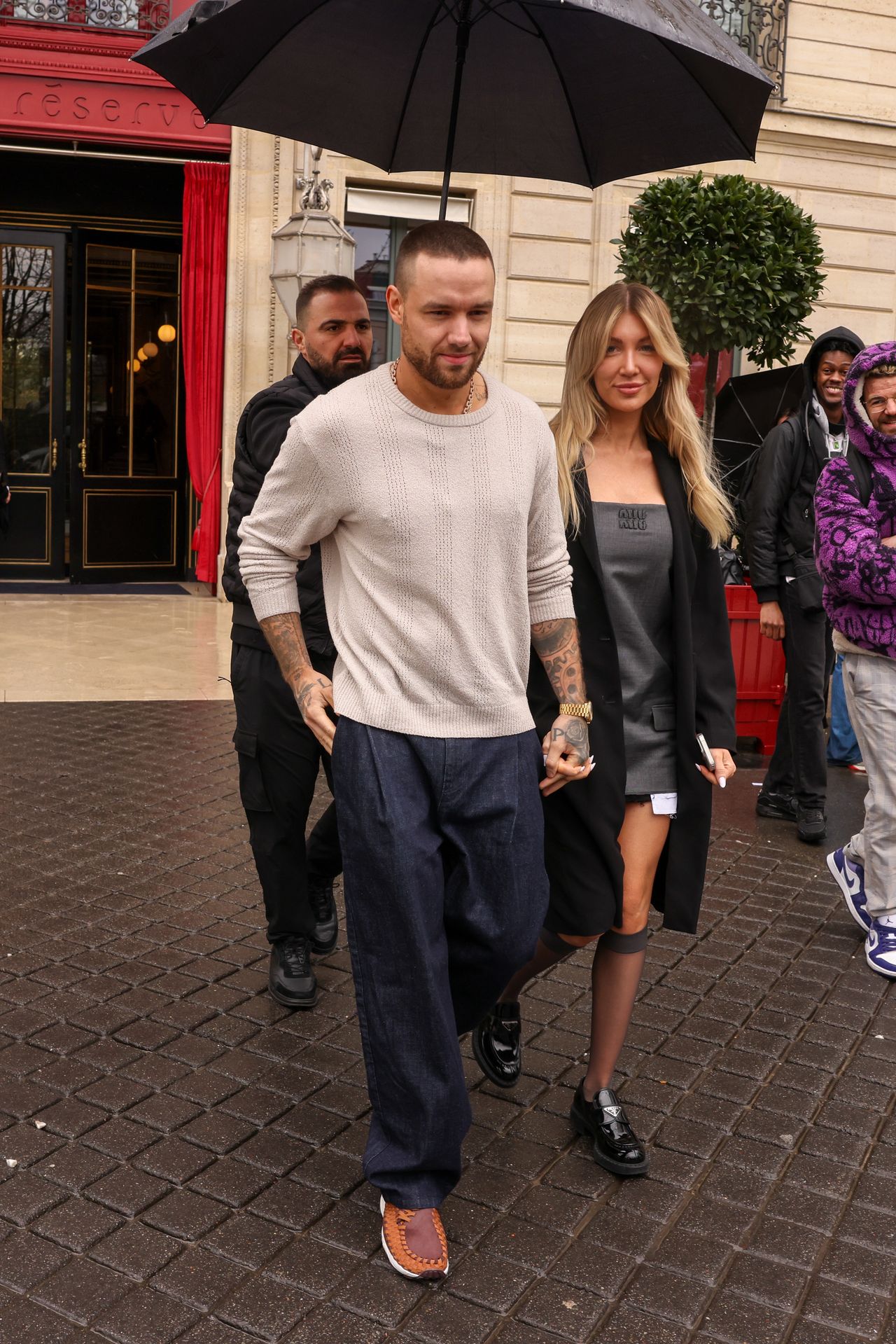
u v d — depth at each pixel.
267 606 2.48
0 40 10.59
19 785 5.59
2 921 4.04
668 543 2.74
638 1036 3.46
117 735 6.61
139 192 11.98
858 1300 2.38
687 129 3.34
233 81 3.46
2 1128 2.86
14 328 11.91
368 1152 2.44
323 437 2.28
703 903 4.54
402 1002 2.34
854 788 6.30
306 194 9.75
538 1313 2.31
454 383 2.21
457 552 2.29
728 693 2.79
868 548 3.84
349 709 2.35
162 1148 2.80
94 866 4.58
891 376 3.96
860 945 4.20
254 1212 2.58
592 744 2.65
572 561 2.69
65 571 12.49
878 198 12.87
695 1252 2.51
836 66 12.53
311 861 3.78
